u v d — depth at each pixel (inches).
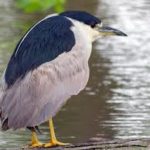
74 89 441.1
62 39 437.7
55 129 618.8
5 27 1005.2
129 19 1090.7
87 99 708.0
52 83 431.5
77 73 442.3
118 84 760.3
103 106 685.3
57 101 433.7
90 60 853.8
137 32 1007.6
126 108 678.5
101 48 911.7
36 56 429.4
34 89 424.5
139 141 438.0
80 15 450.9
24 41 433.7
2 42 906.1
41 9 768.9
